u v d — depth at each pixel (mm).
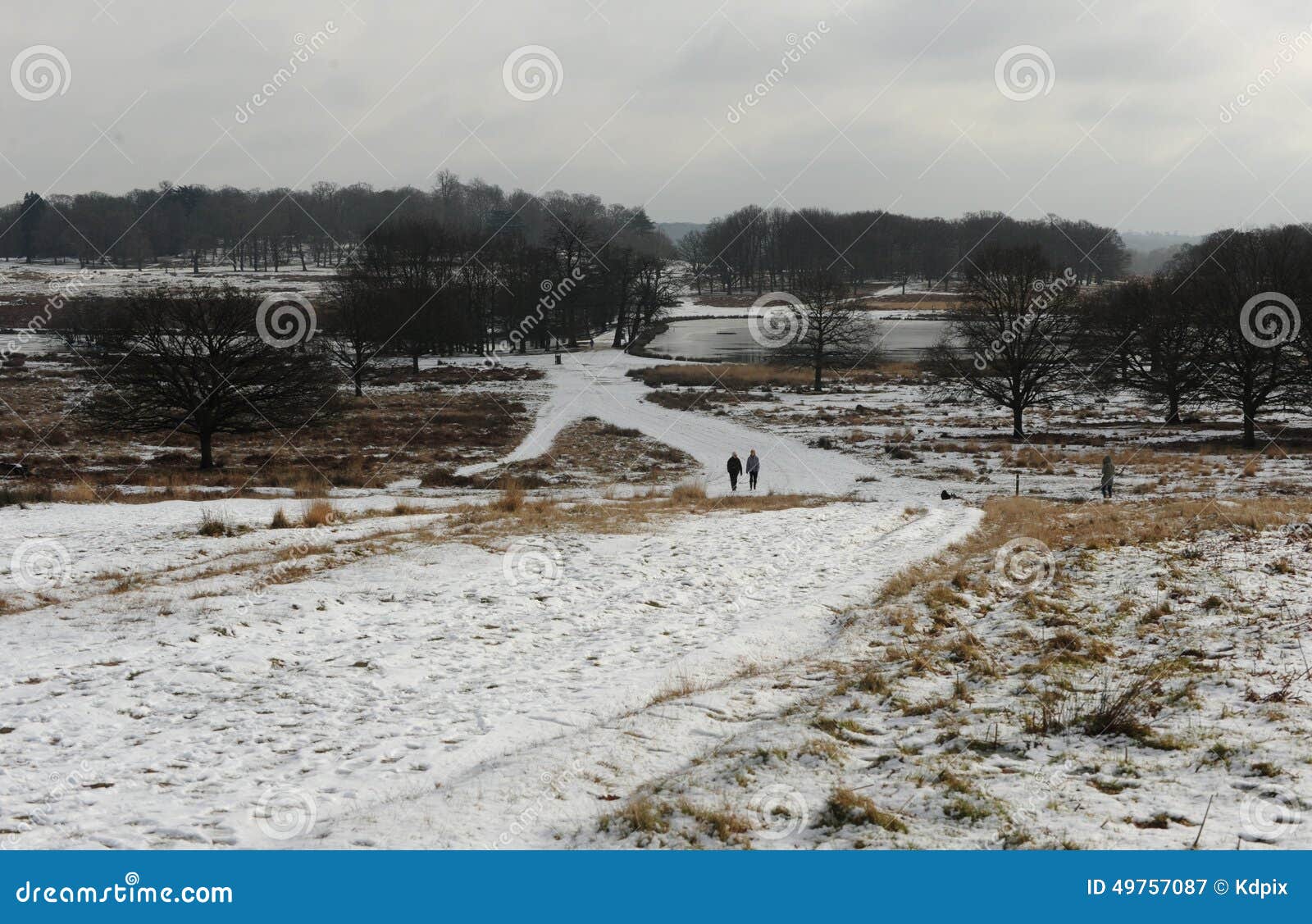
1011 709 9500
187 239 195125
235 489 36781
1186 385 57000
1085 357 65062
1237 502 29594
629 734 9547
